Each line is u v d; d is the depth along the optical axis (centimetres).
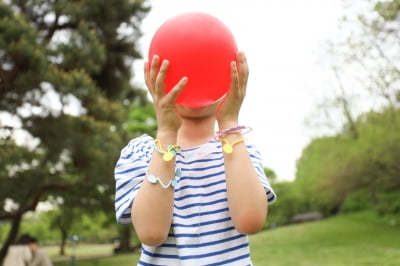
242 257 135
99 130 1082
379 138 1930
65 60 1048
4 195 1249
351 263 1198
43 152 1254
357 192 2712
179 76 129
